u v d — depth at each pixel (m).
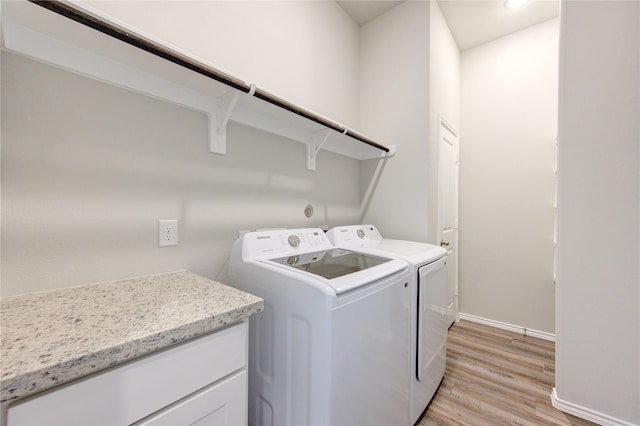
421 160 2.14
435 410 1.55
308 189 1.93
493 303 2.76
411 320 1.35
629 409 1.39
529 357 2.12
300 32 1.88
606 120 1.44
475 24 2.53
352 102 2.42
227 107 1.33
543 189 2.52
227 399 0.78
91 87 0.98
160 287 0.98
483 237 2.83
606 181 1.44
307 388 0.91
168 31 1.18
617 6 1.42
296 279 0.97
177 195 1.22
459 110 2.96
